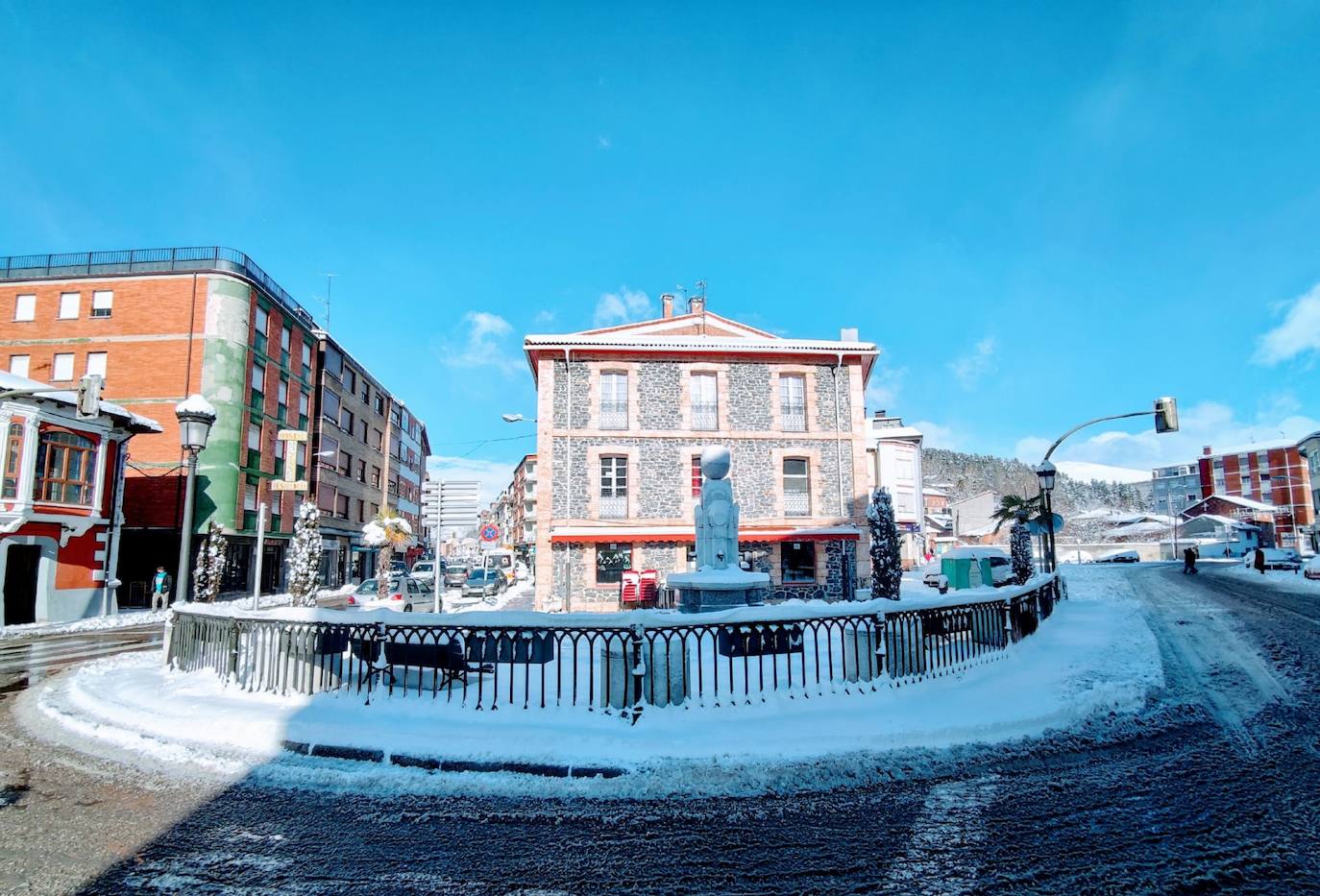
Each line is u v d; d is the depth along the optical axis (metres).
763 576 11.42
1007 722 6.62
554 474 22.72
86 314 29.38
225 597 28.77
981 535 65.75
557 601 22.03
